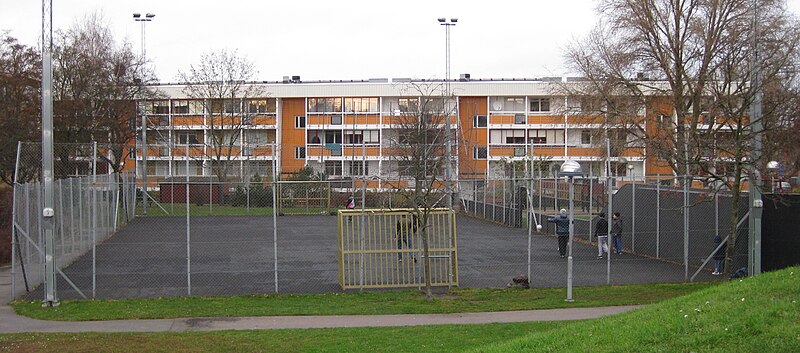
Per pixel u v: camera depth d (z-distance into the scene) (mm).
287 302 17109
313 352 11594
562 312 15523
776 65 26500
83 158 34594
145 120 45031
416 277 20031
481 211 45438
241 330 13742
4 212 26578
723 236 21625
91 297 17797
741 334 8391
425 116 50062
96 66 43062
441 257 19109
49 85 16484
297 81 68188
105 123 41688
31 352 11711
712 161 19453
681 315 9539
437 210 19453
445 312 15750
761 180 18922
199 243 29984
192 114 60875
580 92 37375
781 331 8242
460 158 56344
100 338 12953
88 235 28547
